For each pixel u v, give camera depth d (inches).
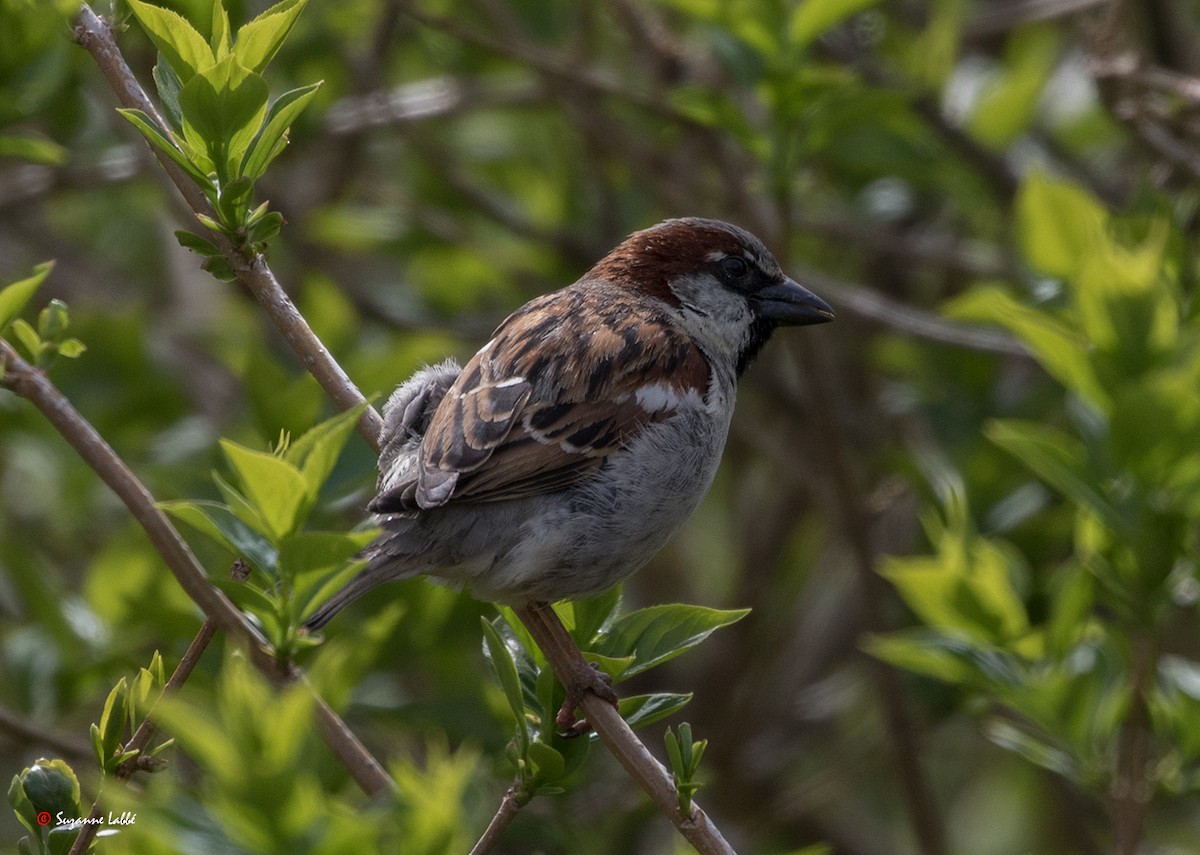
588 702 257.1
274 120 255.1
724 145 516.4
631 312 326.6
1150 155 506.0
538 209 578.2
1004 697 330.3
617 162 556.7
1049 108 588.4
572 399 305.1
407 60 617.0
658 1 479.5
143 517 231.0
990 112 514.6
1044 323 315.9
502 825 250.5
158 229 605.9
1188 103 431.5
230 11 388.2
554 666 264.1
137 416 484.7
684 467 314.7
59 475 516.1
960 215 585.6
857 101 409.7
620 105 588.4
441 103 530.3
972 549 352.2
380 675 415.5
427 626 416.5
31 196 508.7
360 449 347.3
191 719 179.0
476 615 418.6
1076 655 336.2
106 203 611.8
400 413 307.1
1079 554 330.6
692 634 277.3
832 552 591.5
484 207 543.5
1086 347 321.7
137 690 241.8
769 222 505.0
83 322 485.1
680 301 360.8
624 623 278.4
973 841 590.2
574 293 339.6
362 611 414.9
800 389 558.3
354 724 406.3
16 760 459.8
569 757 255.4
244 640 228.8
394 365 454.6
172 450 463.2
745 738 546.6
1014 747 331.9
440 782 195.3
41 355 243.0
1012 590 358.0
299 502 222.8
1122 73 433.1
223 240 263.0
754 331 368.5
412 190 590.9
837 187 565.9
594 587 305.1
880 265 586.2
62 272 585.3
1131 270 310.3
